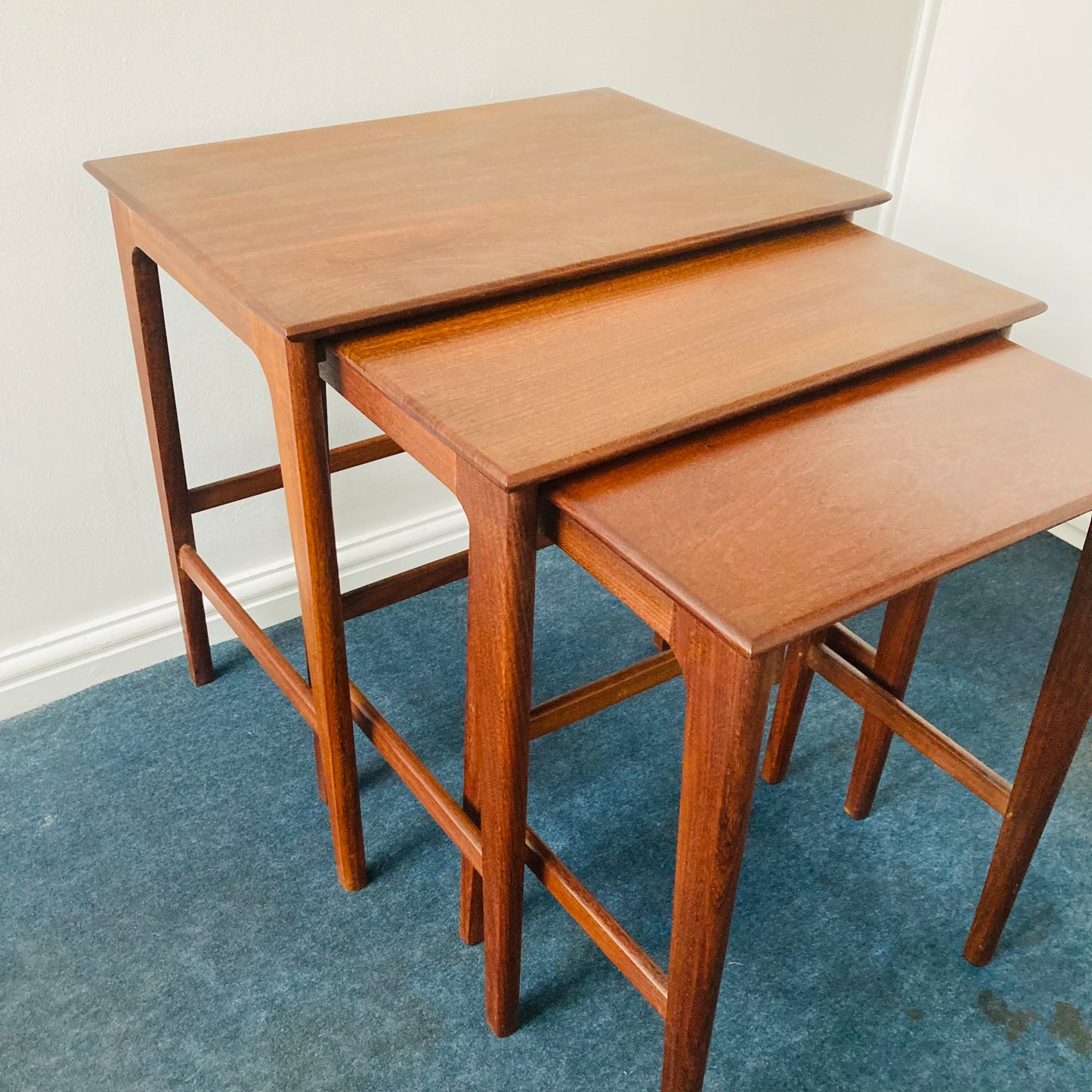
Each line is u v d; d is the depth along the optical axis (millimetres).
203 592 1536
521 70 1684
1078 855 1505
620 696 1242
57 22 1307
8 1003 1281
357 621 1848
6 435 1495
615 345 1031
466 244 1138
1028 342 2121
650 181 1320
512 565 904
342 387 1064
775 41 1915
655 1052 1256
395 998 1302
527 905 1415
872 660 1408
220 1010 1281
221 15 1404
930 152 2178
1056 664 1119
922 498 884
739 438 953
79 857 1450
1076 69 1883
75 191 1404
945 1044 1276
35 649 1650
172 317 1539
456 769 1597
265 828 1500
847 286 1165
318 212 1196
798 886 1452
